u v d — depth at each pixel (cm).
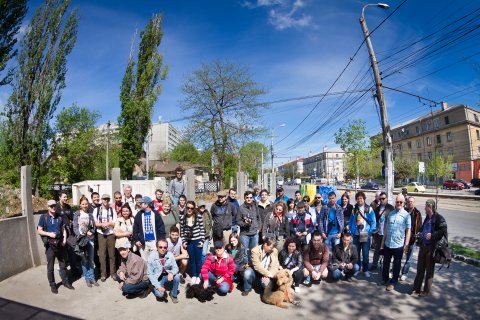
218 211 738
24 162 1659
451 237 1117
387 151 1124
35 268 724
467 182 4738
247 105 2623
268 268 617
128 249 596
